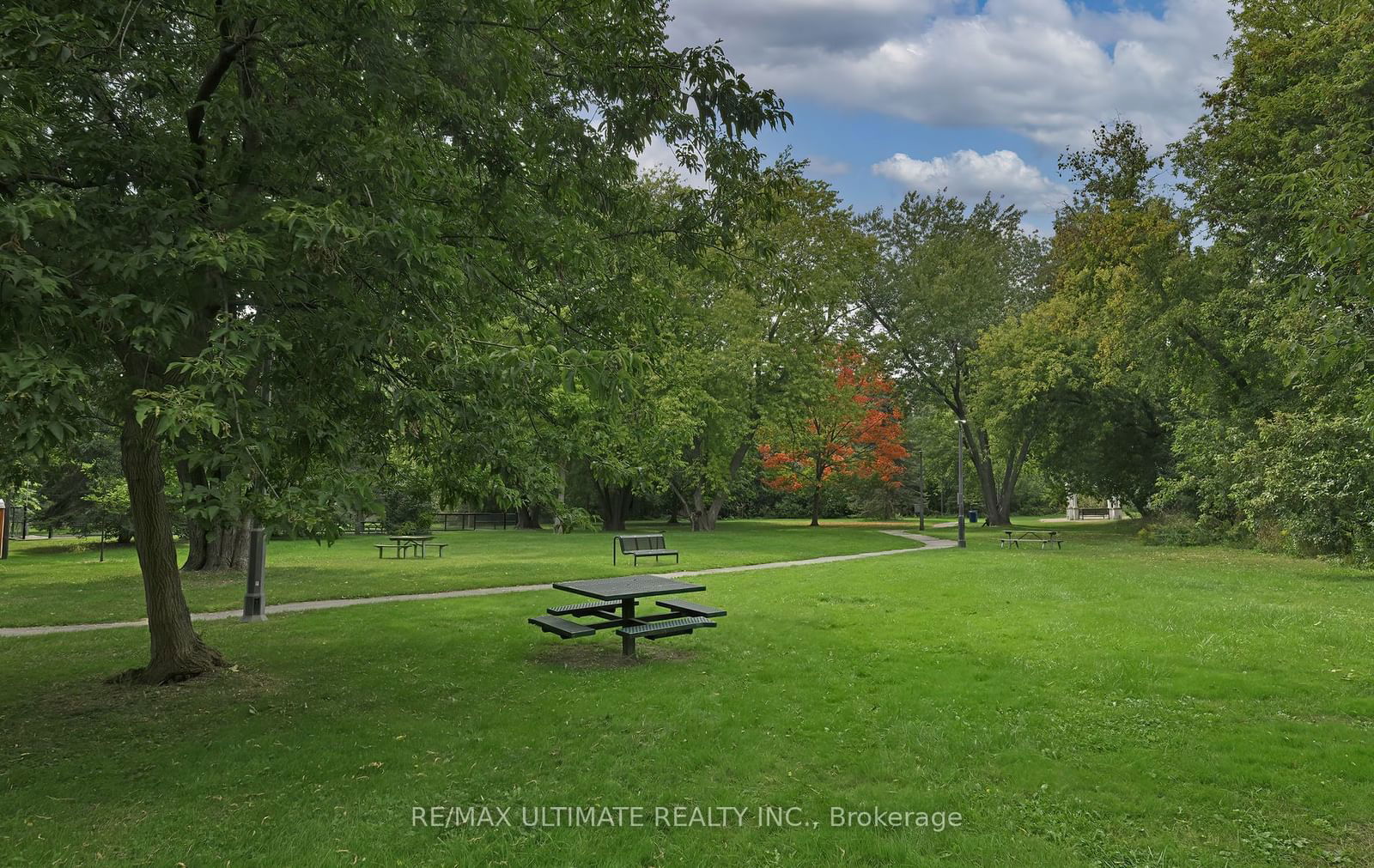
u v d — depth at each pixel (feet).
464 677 28.99
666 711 24.12
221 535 67.21
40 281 14.19
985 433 162.09
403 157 20.56
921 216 161.58
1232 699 24.80
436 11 23.30
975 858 14.67
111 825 16.38
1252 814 16.49
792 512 221.05
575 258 27.14
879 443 162.71
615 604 35.22
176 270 16.62
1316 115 61.46
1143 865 14.34
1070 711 23.56
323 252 17.42
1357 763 18.93
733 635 36.47
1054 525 173.17
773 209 30.89
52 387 14.37
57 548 106.11
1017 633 35.78
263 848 15.24
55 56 17.56
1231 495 68.64
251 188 22.00
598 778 18.76
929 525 170.91
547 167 28.78
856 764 19.58
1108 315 95.66
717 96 25.70
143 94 22.21
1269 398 83.76
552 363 19.80
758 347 124.47
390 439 23.85
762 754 20.29
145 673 28.94
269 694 26.91
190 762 20.12
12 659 32.99
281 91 23.80
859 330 150.51
